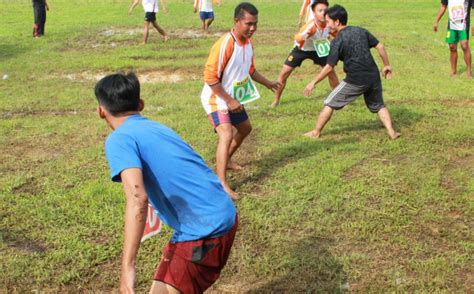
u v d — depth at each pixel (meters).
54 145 7.20
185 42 14.15
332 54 6.85
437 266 4.41
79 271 4.41
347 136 7.36
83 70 11.38
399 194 5.62
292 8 20.50
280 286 4.23
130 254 2.79
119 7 21.28
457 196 5.61
